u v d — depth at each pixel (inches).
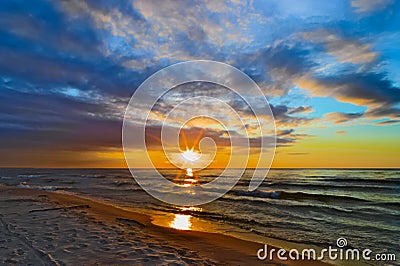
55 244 163.9
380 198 508.1
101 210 344.8
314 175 1327.5
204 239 218.1
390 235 243.4
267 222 302.0
